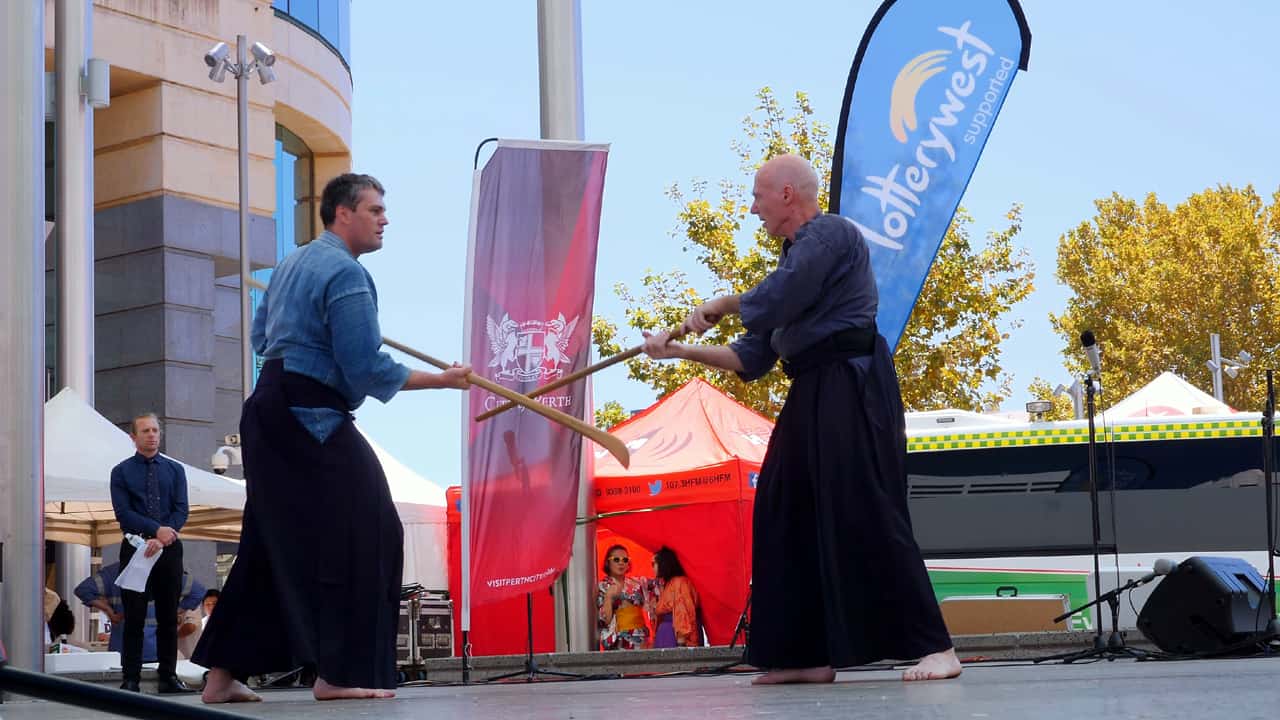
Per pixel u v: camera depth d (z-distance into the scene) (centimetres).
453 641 1391
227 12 2688
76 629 1527
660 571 1282
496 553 852
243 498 1293
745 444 1328
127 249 2584
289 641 434
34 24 812
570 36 1118
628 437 1377
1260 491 1412
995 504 1464
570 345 865
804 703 295
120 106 2602
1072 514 1443
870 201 866
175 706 152
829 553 441
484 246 862
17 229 791
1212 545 1405
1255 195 4069
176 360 2538
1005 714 231
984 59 870
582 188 873
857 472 443
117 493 856
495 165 866
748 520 1260
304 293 452
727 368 488
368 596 445
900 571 436
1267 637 750
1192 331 3928
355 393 455
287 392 447
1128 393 3947
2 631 766
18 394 781
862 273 455
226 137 2664
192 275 2578
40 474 789
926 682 405
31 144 800
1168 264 3988
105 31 2483
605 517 1291
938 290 2559
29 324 789
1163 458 1434
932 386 2550
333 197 469
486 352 858
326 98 2994
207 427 2580
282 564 438
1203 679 329
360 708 353
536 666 876
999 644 930
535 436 862
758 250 2589
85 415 1245
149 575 854
